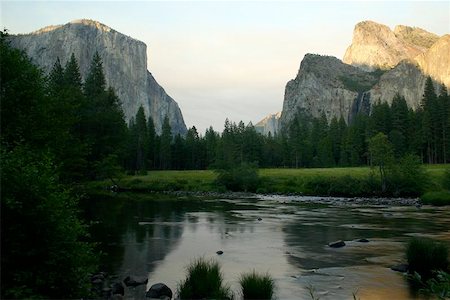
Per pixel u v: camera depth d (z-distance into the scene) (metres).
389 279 17.77
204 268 15.66
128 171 104.50
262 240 27.75
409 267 18.59
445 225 34.94
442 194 60.50
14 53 22.61
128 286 16.23
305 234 30.28
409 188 72.69
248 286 14.68
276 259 22.02
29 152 12.62
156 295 14.72
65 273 10.94
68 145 35.38
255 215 41.84
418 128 116.25
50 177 11.26
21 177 10.42
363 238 28.42
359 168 103.88
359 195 73.12
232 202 58.09
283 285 16.88
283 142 145.50
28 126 21.84
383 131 121.88
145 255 22.33
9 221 10.24
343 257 22.50
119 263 20.31
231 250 24.38
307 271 19.38
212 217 39.69
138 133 124.62
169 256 22.22
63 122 32.84
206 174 102.81
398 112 118.44
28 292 9.88
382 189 73.31
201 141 147.12
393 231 31.61
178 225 33.97
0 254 9.96
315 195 74.88
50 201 10.66
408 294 15.60
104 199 56.66
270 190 79.75
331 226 34.47
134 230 30.83
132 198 60.44
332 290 16.20
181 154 139.25
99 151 63.16
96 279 16.69
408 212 46.09
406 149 113.69
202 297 14.52
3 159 10.77
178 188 84.25
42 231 10.57
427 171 79.12
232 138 133.88
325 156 131.25
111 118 65.50
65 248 11.04
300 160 139.62
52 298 10.62
